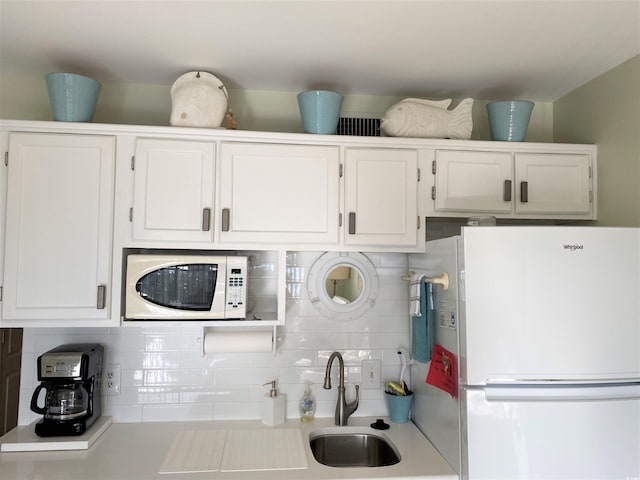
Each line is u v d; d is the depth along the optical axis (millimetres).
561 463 1472
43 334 2062
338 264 2236
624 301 1533
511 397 1497
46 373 1816
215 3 1500
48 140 1795
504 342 1496
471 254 1511
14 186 1770
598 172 2055
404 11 1537
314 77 2078
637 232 1553
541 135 2332
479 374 1487
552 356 1497
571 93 2219
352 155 1949
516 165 2035
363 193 1948
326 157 1938
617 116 1937
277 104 2234
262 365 2172
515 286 1507
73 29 1666
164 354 2119
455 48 1795
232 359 2154
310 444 1965
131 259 1813
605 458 1483
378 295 2258
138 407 2098
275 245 1906
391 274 2270
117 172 1835
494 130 2102
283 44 1771
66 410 1874
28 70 2014
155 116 2158
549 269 1518
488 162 2020
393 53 1839
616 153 1945
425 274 1941
